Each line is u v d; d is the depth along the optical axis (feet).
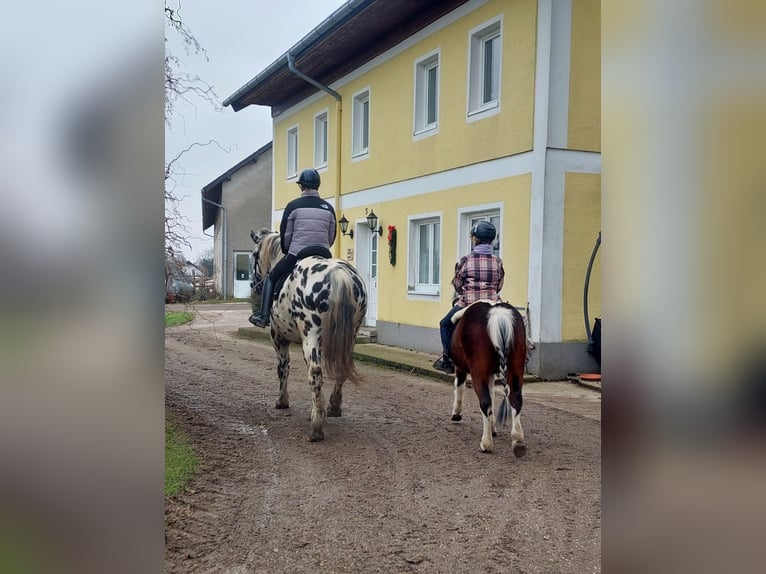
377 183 40.78
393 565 10.63
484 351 16.87
